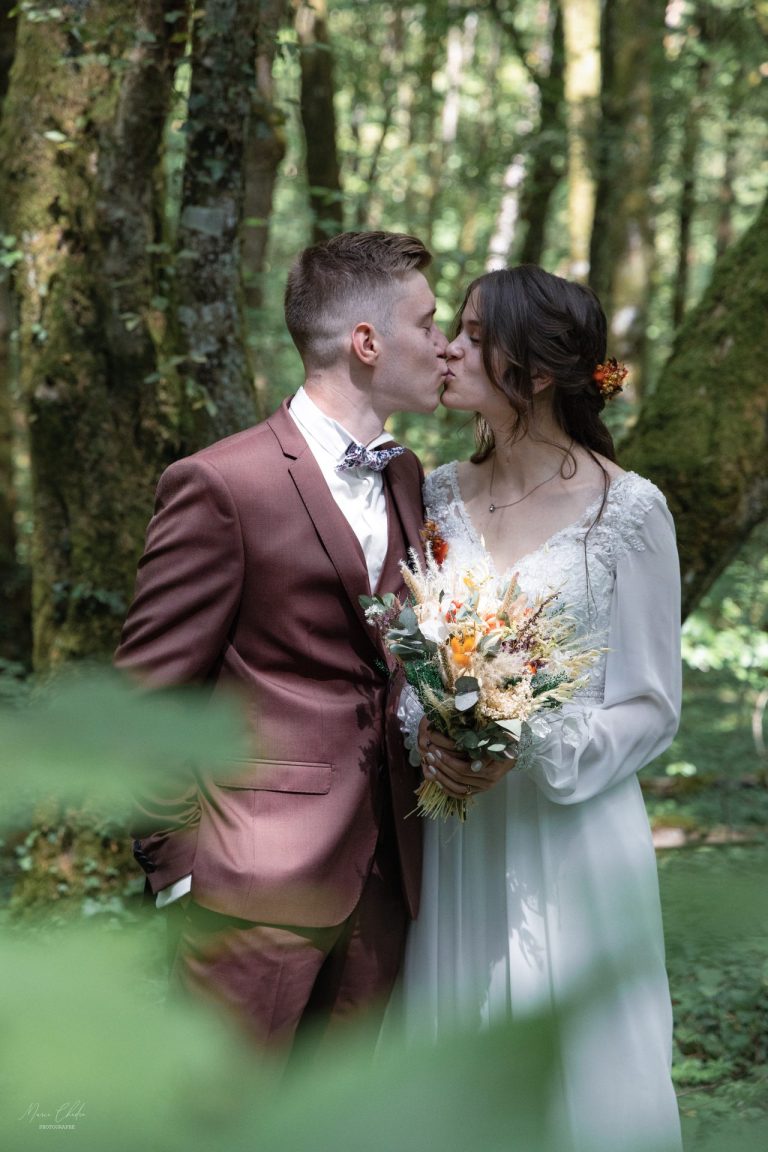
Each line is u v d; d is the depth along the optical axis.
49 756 0.29
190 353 3.67
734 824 5.45
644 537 2.29
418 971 2.31
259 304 7.36
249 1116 0.26
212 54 3.40
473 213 14.34
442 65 12.21
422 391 2.37
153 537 2.22
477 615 2.08
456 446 7.27
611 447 2.48
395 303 2.32
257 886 2.10
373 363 2.32
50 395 3.90
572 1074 0.41
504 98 15.13
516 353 2.32
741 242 3.93
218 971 2.12
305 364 2.40
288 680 2.23
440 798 2.18
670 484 3.71
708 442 3.70
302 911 2.11
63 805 0.28
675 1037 3.29
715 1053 3.23
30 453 4.12
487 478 2.51
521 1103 0.25
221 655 2.23
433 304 2.38
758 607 7.43
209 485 2.17
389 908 2.31
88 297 3.84
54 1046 0.25
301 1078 0.28
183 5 3.58
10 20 5.51
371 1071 0.26
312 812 2.17
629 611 2.28
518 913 2.24
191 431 3.88
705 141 14.30
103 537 4.02
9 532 8.20
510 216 12.54
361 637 2.28
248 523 2.18
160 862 2.19
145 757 0.30
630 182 10.33
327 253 2.35
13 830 0.27
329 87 7.72
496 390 2.37
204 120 3.47
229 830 2.14
